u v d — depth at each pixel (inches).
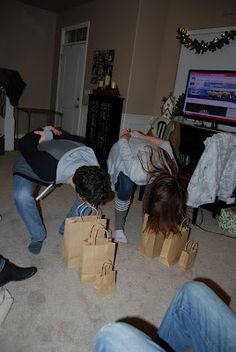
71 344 49.9
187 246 78.9
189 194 99.1
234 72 120.0
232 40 128.6
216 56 135.9
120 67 159.8
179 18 150.1
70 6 191.3
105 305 59.8
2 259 61.5
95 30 175.9
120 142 79.1
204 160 94.6
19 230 85.0
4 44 196.4
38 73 218.7
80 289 63.1
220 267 80.2
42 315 55.0
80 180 57.2
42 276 65.7
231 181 102.9
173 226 65.4
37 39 209.9
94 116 165.3
